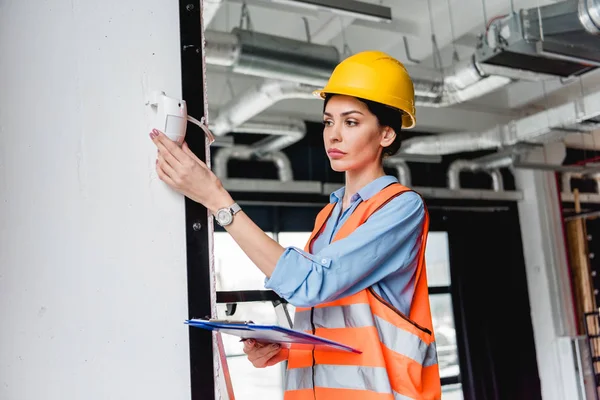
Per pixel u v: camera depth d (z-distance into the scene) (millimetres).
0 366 785
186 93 946
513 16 2990
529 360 6117
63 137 861
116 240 872
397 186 990
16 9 857
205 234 928
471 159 6258
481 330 6090
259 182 5348
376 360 889
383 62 1023
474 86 3926
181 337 890
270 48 3256
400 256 954
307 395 985
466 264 6176
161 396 865
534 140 5199
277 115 5113
